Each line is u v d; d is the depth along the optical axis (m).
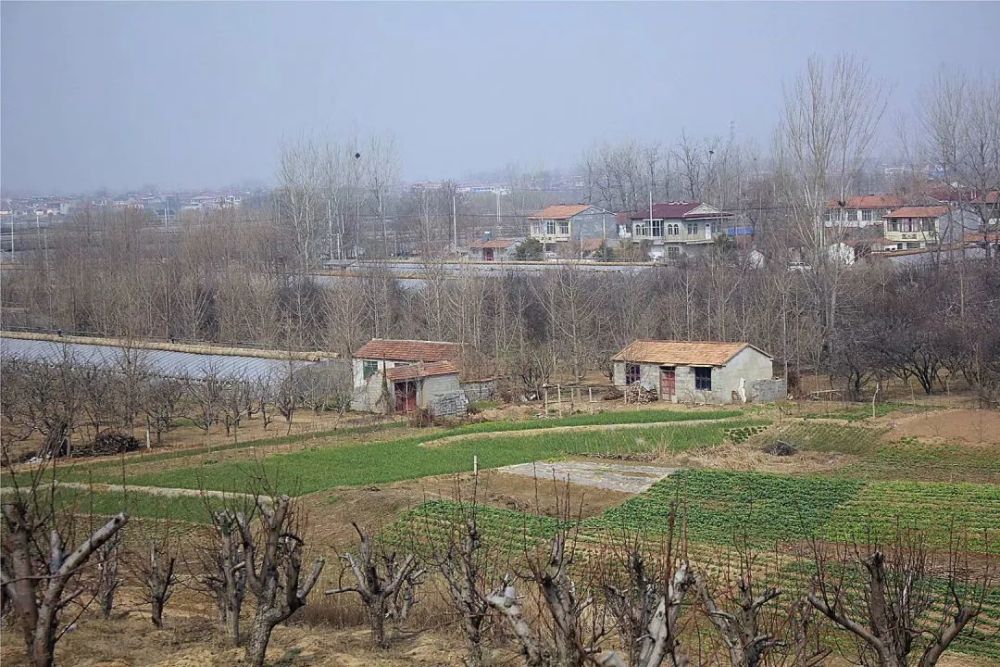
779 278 64.81
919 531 30.78
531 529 30.97
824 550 28.56
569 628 12.13
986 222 73.56
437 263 75.31
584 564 24.33
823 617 21.84
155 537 29.38
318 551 29.81
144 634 18.16
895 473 40.06
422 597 22.94
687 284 67.44
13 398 48.28
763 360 58.75
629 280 74.12
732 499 35.66
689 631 20.25
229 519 19.58
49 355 60.69
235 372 57.69
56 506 31.62
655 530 31.47
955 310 61.66
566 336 66.06
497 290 70.75
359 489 37.12
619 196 163.50
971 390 55.97
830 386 60.12
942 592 24.80
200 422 53.00
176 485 38.41
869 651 18.59
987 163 99.19
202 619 20.09
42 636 13.50
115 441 48.12
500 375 61.88
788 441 45.88
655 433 47.97
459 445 46.47
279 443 48.25
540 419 52.38
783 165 99.69
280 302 76.69
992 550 29.31
